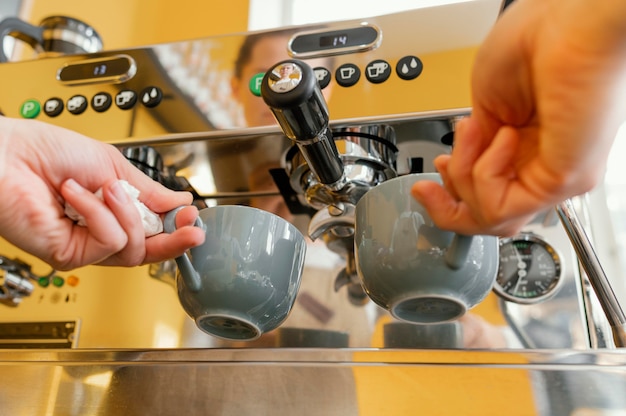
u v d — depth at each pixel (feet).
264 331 1.57
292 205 2.46
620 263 2.94
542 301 2.06
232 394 1.44
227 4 3.87
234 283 1.45
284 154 2.18
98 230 1.29
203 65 2.24
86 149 1.51
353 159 1.99
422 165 2.19
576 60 0.80
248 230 1.48
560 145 0.87
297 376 1.43
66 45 2.88
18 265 2.46
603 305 1.55
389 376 1.38
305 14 3.97
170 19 3.92
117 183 1.32
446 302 1.41
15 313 2.42
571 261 2.10
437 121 1.96
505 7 1.62
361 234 1.48
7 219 1.32
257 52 2.22
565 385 1.29
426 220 1.37
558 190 0.93
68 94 2.31
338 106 2.01
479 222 1.05
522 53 0.92
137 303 2.36
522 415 1.28
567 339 1.99
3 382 1.54
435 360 1.38
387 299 1.45
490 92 0.99
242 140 2.11
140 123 2.19
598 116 0.82
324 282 2.24
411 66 2.02
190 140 2.12
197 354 1.50
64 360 1.55
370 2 3.94
